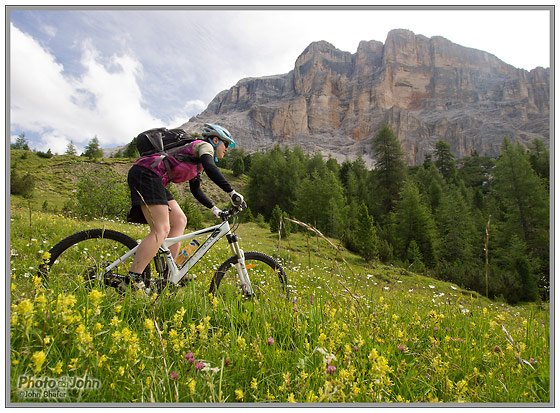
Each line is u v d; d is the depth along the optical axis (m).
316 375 1.56
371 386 1.46
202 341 1.72
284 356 1.74
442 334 2.47
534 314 2.74
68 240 2.73
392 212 62.44
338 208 51.00
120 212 20.44
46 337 1.38
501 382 1.75
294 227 29.48
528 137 158.62
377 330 2.15
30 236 4.40
